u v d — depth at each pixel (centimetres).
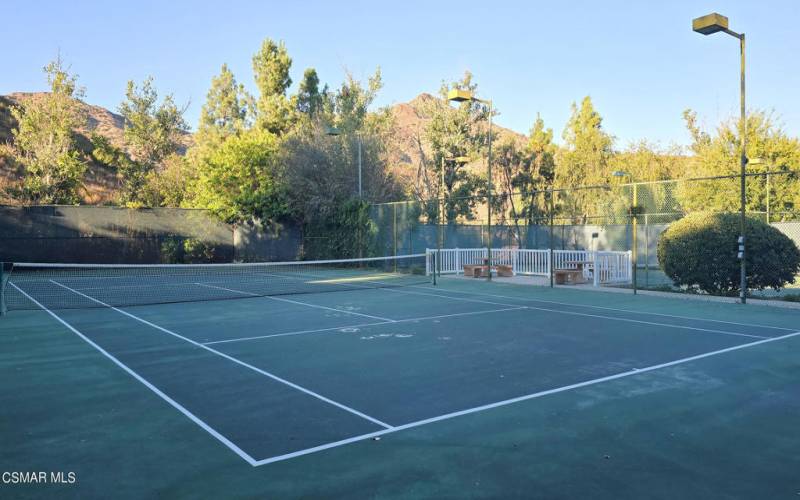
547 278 2272
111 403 649
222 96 6159
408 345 973
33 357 895
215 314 1359
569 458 479
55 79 3431
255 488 424
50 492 420
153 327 1174
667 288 1794
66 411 620
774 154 2800
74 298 1709
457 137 4172
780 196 2634
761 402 635
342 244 2959
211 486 428
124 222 2995
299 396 671
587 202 3712
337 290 1906
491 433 541
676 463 467
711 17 1325
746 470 453
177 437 537
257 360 865
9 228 2720
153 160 4181
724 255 1605
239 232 3303
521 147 4859
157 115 4150
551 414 598
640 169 3919
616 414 597
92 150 4297
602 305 1485
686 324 1178
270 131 4656
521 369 797
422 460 476
